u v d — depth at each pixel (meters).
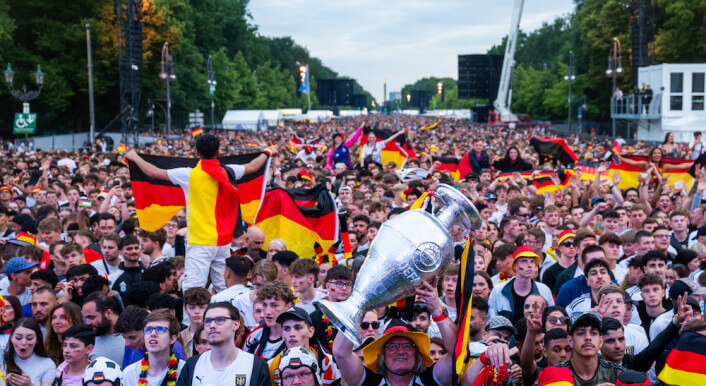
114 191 11.81
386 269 4.12
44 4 60.09
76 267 8.14
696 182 14.15
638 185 16.42
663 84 52.41
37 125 63.31
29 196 17.64
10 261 8.64
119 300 8.38
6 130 60.06
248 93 108.94
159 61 66.94
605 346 6.05
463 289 4.49
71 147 54.38
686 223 11.43
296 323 5.84
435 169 18.27
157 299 7.01
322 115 138.38
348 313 4.09
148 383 5.93
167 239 11.31
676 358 5.62
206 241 8.04
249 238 9.52
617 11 72.56
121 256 9.44
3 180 19.19
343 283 7.24
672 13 63.78
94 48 60.31
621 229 12.09
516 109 116.62
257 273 7.54
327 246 10.83
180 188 8.23
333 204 10.89
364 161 22.23
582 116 85.38
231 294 7.73
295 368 5.39
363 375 5.11
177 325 6.04
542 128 82.94
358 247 11.52
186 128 73.56
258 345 6.58
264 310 6.50
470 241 4.47
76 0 60.91
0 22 54.75
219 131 69.94
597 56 76.31
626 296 7.57
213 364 5.59
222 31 117.19
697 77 52.12
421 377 5.03
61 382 6.42
